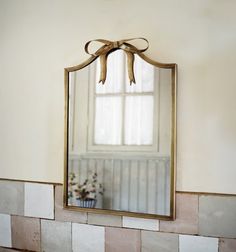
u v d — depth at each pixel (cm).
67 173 110
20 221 118
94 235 108
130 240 103
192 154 98
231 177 94
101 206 106
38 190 116
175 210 97
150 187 100
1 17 123
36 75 117
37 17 118
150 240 101
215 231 94
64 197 110
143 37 104
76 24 112
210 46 96
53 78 115
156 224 100
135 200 102
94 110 108
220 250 94
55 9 115
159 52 102
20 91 120
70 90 110
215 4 96
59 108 114
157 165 99
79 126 109
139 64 102
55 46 115
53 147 115
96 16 110
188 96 98
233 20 94
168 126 98
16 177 120
